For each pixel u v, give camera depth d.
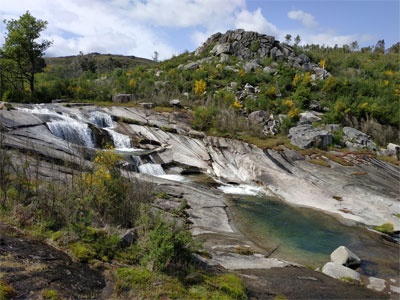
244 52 49.62
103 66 85.94
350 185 17.39
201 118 24.83
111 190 7.90
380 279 8.00
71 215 6.45
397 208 14.68
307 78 38.94
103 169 8.42
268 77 40.44
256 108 31.70
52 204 6.59
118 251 5.76
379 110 33.03
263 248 9.41
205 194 14.66
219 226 10.88
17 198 6.64
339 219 13.49
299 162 20.38
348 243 10.74
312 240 10.74
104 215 7.38
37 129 15.84
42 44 33.81
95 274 4.76
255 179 18.20
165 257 5.50
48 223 5.99
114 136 20.72
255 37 51.69
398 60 69.06
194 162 20.08
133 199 8.41
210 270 6.29
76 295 4.06
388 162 23.61
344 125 31.59
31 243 5.18
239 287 5.46
